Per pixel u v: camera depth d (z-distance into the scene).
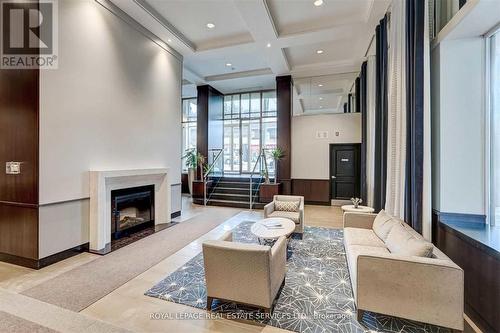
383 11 4.34
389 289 2.08
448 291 1.95
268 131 9.95
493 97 2.79
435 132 3.13
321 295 2.62
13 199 3.26
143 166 4.90
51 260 3.29
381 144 4.78
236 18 4.84
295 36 5.23
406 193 3.33
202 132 9.07
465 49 2.88
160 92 5.36
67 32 3.44
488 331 2.09
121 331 1.32
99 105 3.94
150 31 5.02
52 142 3.26
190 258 3.58
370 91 6.03
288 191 7.87
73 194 3.55
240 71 7.91
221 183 8.72
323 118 7.89
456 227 2.68
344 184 7.78
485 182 2.87
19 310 1.48
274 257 2.34
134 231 4.79
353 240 3.18
